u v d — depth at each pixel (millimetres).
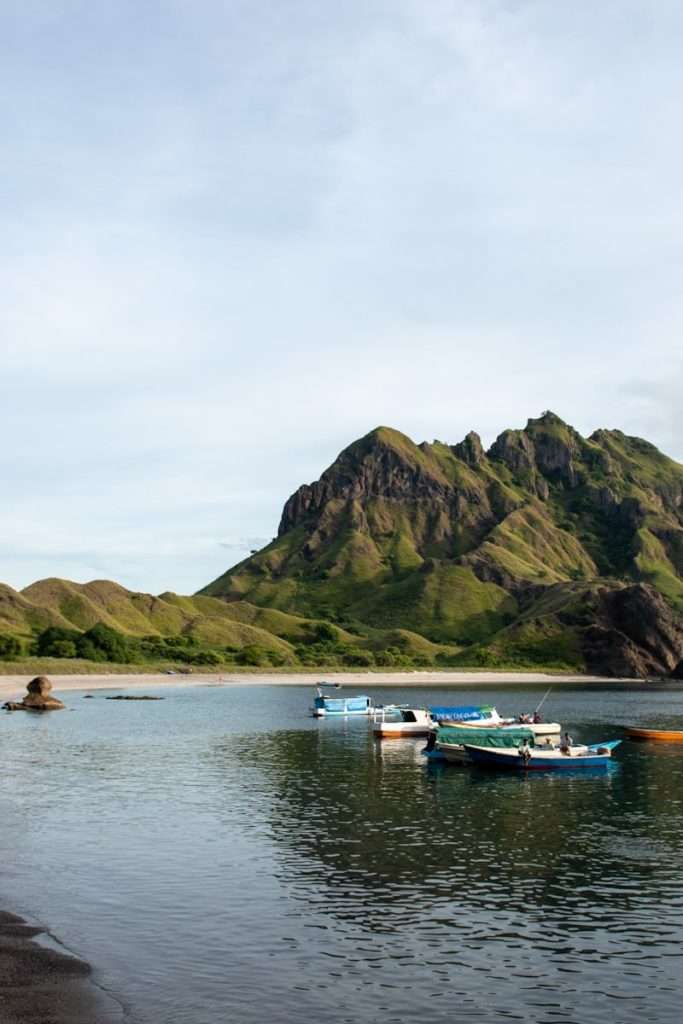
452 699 159250
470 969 24109
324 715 116938
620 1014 21516
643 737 91375
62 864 34125
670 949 25812
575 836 40938
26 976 22438
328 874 33406
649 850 38031
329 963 24297
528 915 28750
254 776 59125
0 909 28141
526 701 157875
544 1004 22016
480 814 46594
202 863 34719
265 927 27156
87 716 105062
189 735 85125
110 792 51062
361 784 57062
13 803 46906
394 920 28078
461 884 32312
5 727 89250
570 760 65375
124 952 24609
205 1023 20219
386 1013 21234
